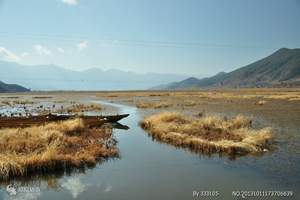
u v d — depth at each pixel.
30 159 14.34
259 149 18.48
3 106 66.56
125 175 14.09
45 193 12.00
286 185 12.38
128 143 21.75
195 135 22.36
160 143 21.64
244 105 52.53
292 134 23.31
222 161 16.36
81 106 59.84
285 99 68.06
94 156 16.81
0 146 16.88
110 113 46.50
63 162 14.91
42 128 22.47
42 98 111.69
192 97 87.31
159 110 48.25
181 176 13.84
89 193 11.95
